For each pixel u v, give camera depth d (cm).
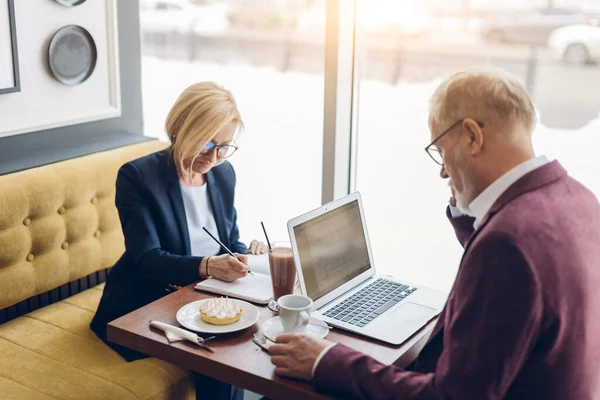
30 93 256
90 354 210
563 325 131
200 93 212
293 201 282
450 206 185
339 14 242
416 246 261
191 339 164
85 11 271
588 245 137
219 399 217
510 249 129
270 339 164
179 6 287
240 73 280
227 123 211
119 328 171
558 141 223
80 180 243
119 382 196
